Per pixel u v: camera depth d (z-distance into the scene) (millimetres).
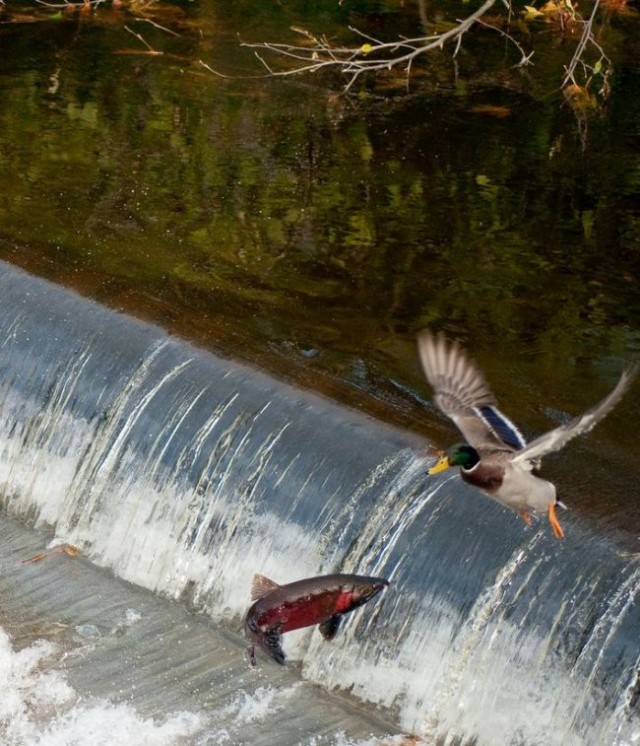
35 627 9195
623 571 7480
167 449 9766
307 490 8945
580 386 9867
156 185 13539
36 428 10633
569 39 18453
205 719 8297
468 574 8031
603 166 14102
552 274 11742
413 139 14898
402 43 15086
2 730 8250
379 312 11031
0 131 14781
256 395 9594
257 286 11438
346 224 12711
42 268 11594
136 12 19438
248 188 13523
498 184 13656
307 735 8117
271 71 17078
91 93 16109
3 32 18281
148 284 11391
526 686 7641
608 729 7242
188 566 9445
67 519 10242
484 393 5617
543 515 7938
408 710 8148
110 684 8625
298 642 8773
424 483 8500
